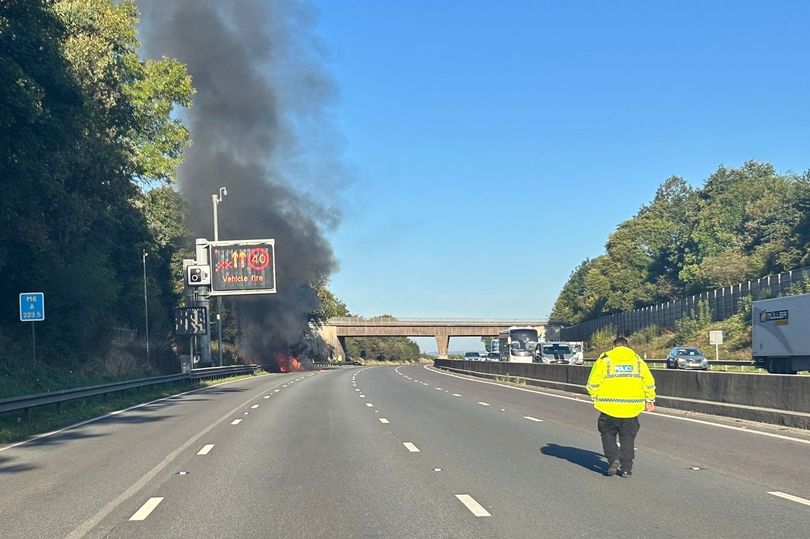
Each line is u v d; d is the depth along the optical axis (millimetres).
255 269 57250
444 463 12930
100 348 44844
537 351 56656
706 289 85438
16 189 30438
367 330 118562
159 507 9547
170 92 46938
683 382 22359
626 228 119312
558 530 8133
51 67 25844
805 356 39844
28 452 15156
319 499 9961
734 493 10031
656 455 13406
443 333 118938
